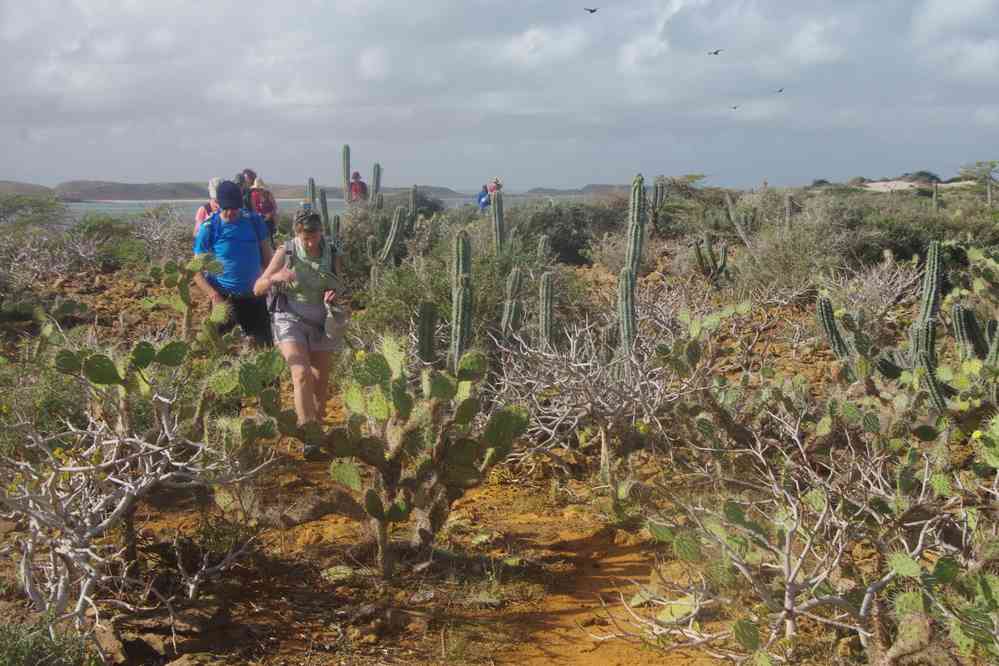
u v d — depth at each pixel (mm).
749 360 8688
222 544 4242
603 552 4875
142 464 4008
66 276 14617
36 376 5223
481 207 22953
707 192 20516
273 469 5004
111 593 3871
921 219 16734
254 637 3729
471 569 4523
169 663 3455
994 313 7906
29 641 3051
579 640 3855
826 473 5160
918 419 4992
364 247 16453
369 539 4527
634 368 6270
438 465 4312
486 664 3643
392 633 3889
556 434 6344
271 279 5766
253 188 12359
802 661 3430
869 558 4316
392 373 4215
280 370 4117
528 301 9062
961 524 3838
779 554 3480
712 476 4965
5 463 3879
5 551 3842
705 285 11586
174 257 16453
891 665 3223
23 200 17266
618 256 16391
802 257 13266
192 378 4816
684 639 3721
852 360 6562
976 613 2986
